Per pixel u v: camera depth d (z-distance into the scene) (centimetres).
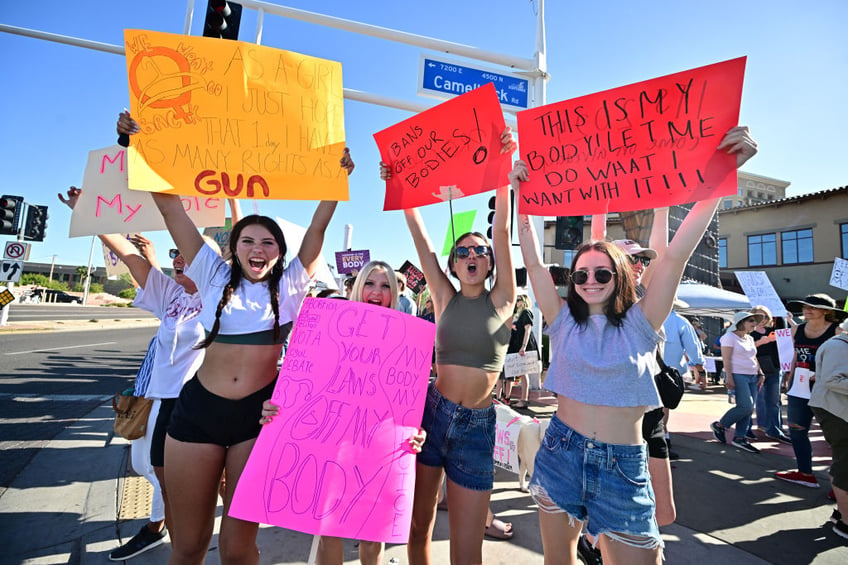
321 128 234
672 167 191
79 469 397
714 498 376
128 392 272
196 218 273
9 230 1288
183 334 250
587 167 208
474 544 200
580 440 176
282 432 179
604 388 174
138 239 280
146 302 260
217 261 211
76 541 277
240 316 194
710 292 951
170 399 245
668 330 493
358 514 171
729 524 326
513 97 783
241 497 168
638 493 167
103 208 253
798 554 285
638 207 196
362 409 187
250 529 180
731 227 2197
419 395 196
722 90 185
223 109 224
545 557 184
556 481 179
